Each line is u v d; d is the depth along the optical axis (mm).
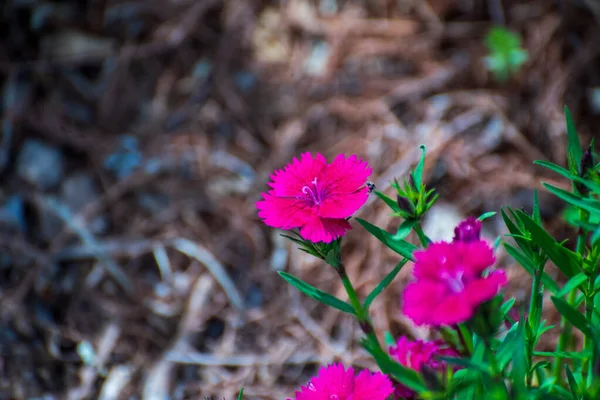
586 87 772
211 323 661
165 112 790
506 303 472
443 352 484
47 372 638
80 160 755
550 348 617
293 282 474
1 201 716
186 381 637
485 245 426
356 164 467
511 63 771
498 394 430
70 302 667
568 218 488
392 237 470
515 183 712
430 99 783
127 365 644
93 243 692
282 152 756
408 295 426
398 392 478
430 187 716
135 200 725
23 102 781
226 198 724
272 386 632
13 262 679
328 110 782
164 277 678
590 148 472
